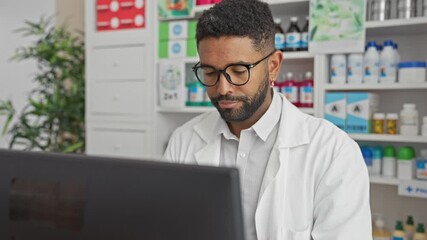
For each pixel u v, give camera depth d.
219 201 0.40
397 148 1.96
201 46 0.88
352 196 0.93
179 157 1.21
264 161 1.06
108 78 2.36
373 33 1.92
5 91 3.55
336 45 1.79
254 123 1.06
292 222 0.97
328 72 1.91
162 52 2.21
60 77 2.66
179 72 2.13
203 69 0.90
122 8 2.28
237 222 0.40
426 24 1.68
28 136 2.60
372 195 2.04
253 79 0.89
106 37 2.35
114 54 2.33
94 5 2.38
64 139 2.76
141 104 2.27
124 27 2.29
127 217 0.43
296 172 1.01
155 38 2.20
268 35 0.90
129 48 2.28
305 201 0.98
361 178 0.96
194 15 2.12
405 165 1.75
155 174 0.42
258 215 0.98
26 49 2.88
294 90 1.93
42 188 0.47
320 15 1.82
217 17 0.85
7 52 3.55
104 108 2.39
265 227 0.97
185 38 2.13
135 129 2.30
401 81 1.74
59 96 2.61
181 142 1.23
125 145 2.34
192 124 1.26
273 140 1.07
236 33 0.84
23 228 0.48
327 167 0.99
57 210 0.46
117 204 0.43
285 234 0.95
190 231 0.41
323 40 1.82
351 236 0.88
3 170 0.48
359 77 1.80
